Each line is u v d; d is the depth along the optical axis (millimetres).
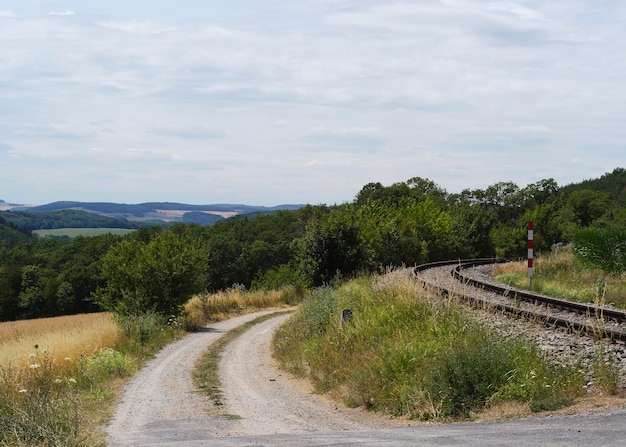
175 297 32375
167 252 32844
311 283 37125
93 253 101875
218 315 35875
